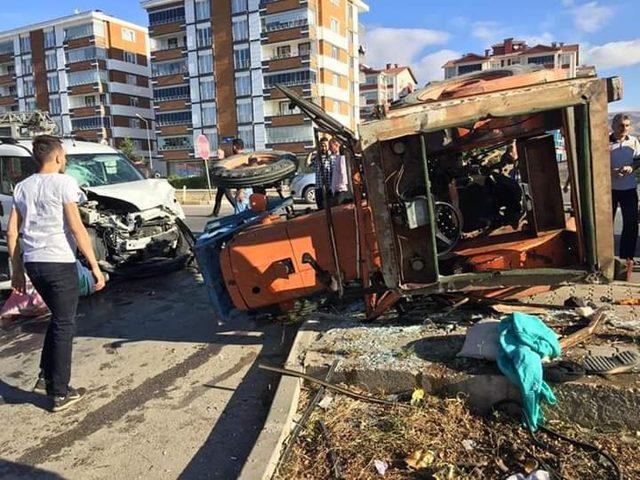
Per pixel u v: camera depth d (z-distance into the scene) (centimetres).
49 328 413
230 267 466
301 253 456
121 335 571
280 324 541
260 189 585
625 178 596
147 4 6122
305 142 5444
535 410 317
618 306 438
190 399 415
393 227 381
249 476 293
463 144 407
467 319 432
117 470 333
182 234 854
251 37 5553
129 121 7281
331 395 370
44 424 394
